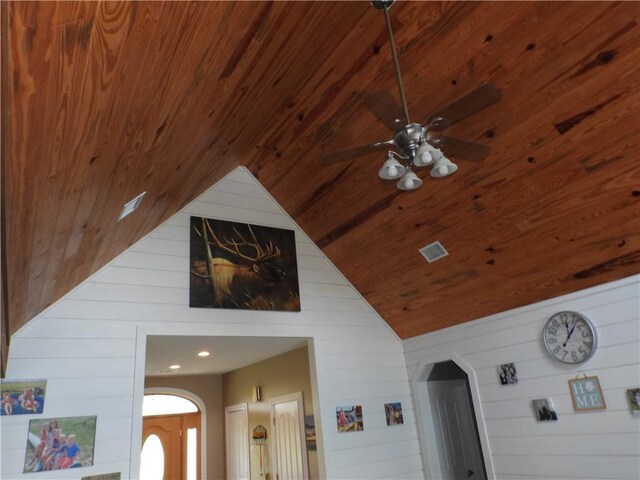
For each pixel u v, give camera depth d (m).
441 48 2.89
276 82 3.12
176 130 2.58
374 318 5.39
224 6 1.81
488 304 4.45
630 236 3.28
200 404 7.29
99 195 2.44
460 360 4.75
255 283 4.65
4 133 1.25
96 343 3.68
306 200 4.73
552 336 3.96
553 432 3.88
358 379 4.99
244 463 6.57
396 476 4.82
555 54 2.66
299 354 5.59
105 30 1.30
